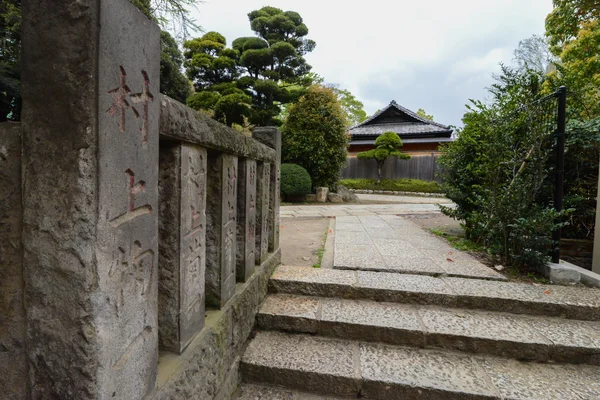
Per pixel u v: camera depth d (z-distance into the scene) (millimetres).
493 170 3262
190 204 1239
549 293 2299
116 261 810
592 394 1577
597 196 3631
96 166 731
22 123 752
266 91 10133
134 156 869
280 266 2852
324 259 3162
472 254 3330
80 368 753
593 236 3998
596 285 2428
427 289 2336
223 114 9695
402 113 19078
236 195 1801
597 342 1845
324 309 2211
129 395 872
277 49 10016
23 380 824
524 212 2902
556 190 2852
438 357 1862
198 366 1262
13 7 3242
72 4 703
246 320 1938
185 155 1188
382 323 2023
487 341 1878
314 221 6035
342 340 2027
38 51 730
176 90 7027
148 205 949
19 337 814
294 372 1736
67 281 749
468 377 1694
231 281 1738
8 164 787
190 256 1249
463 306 2246
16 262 803
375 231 4746
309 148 10109
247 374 1795
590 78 5734
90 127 719
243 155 1830
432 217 6703
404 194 15109
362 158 16281
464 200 4039
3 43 3355
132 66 845
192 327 1277
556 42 6949
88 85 711
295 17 11148
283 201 10062
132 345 886
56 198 742
